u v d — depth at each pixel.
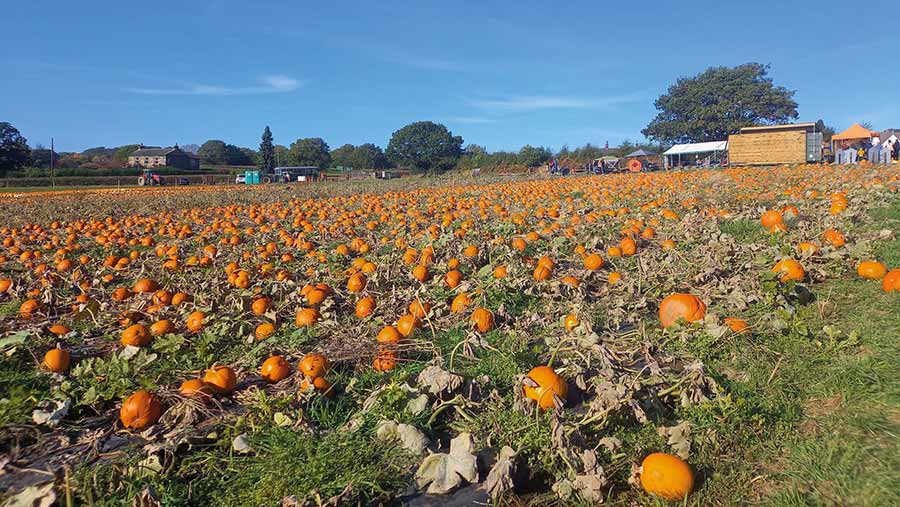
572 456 3.79
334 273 9.84
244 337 6.73
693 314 6.20
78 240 16.56
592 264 9.17
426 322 6.89
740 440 4.06
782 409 4.41
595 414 4.18
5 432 4.53
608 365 4.88
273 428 4.37
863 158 38.94
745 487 3.62
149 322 7.48
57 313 8.23
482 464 3.88
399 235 14.12
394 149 105.44
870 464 3.67
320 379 5.11
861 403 4.41
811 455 3.82
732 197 17.38
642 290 7.75
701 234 11.23
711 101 84.06
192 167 135.00
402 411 4.44
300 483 3.73
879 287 7.08
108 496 3.73
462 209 18.55
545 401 4.49
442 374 4.71
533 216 16.55
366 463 3.94
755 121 81.25
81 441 4.52
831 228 10.54
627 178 33.16
